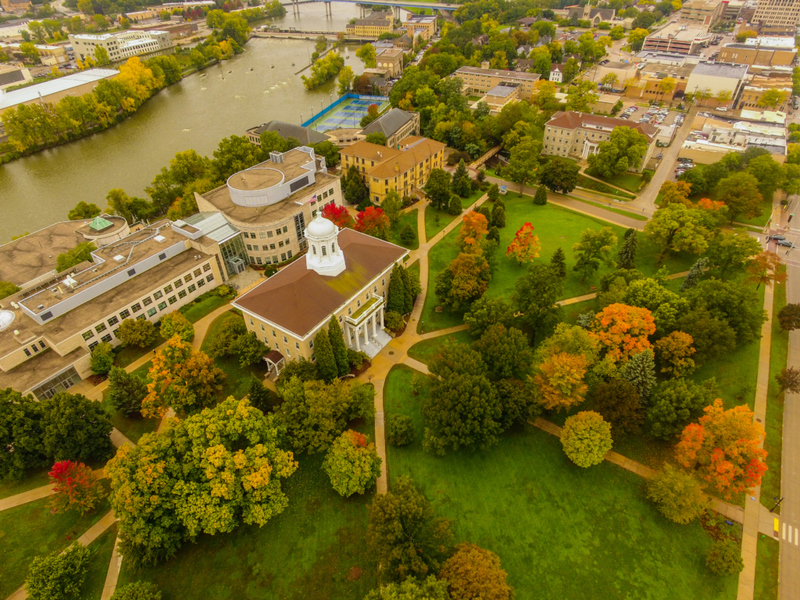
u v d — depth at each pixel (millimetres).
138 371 93625
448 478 76562
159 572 64500
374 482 75625
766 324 107438
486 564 57500
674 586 64375
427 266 126500
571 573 65562
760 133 187875
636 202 160875
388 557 58594
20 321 95062
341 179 159750
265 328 91500
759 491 75312
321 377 88375
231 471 64312
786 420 86000
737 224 146750
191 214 138000
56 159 197125
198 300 113125
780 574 65688
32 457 74062
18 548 66688
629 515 72062
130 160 194750
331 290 93625
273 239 121875
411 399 89312
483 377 77812
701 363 91000
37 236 129000
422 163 162500
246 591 62938
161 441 66000
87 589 62688
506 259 129250
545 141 195875
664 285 110500
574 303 114312
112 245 113250
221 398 88125
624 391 77938
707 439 71562
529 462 79188
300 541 68188
